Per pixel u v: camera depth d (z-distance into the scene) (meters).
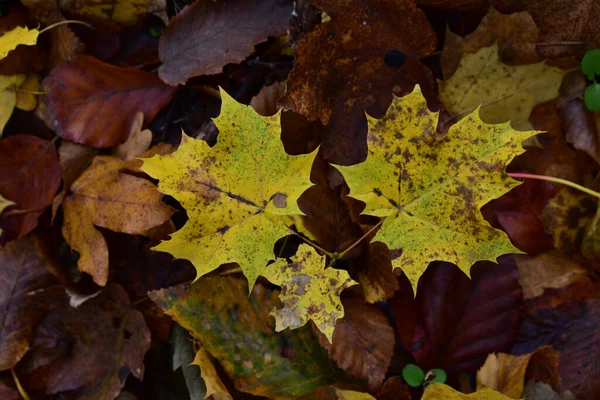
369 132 0.61
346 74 0.67
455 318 0.69
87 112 0.69
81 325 0.70
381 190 0.62
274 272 0.63
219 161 0.62
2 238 0.70
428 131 0.61
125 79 0.70
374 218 0.67
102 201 0.68
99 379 0.70
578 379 0.68
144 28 0.71
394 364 0.69
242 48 0.68
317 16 0.67
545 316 0.69
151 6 0.70
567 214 0.69
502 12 0.68
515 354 0.69
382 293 0.67
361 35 0.66
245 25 0.68
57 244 0.71
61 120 0.69
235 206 0.62
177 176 0.62
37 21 0.71
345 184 0.67
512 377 0.67
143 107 0.70
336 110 0.67
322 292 0.63
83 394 0.70
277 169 0.62
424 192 0.62
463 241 0.62
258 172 0.62
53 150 0.70
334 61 0.66
